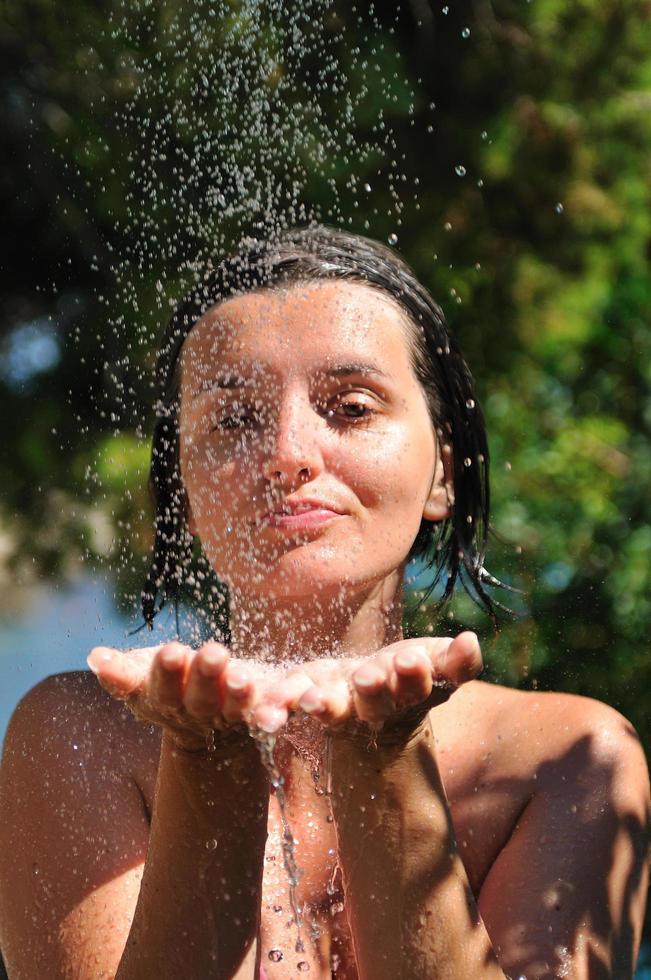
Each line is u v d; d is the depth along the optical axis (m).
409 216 7.02
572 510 7.33
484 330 7.42
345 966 1.98
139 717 1.57
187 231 6.36
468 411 2.31
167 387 2.34
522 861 2.04
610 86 7.46
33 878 2.03
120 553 5.79
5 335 7.14
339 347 2.01
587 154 7.42
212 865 1.64
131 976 1.67
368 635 2.04
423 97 7.14
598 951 1.96
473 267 7.29
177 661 1.46
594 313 7.88
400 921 1.66
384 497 1.99
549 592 6.71
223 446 2.00
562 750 2.15
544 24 7.34
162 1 6.41
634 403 8.05
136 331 6.39
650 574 6.94
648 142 7.52
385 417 2.04
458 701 2.26
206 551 2.02
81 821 2.03
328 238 2.23
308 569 1.96
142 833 2.03
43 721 2.16
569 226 7.47
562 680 6.41
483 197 7.28
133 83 6.51
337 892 2.02
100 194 6.61
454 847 1.68
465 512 2.40
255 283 2.09
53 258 7.07
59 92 6.72
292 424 1.97
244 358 2.01
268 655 2.01
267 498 1.96
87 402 6.90
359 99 6.48
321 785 2.05
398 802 1.64
